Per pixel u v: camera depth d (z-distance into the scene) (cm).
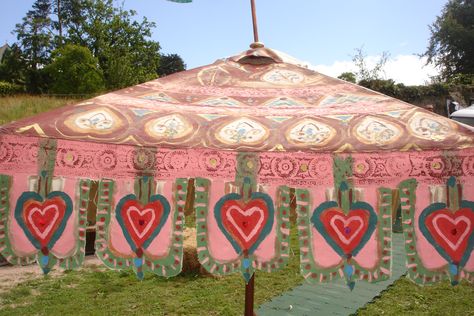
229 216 140
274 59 217
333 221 139
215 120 160
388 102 177
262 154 145
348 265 135
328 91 189
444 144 146
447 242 137
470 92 1723
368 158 144
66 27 3975
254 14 227
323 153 145
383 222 139
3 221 128
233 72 204
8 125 138
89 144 139
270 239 138
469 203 140
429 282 135
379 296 475
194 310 456
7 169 131
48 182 133
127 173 140
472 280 135
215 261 135
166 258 135
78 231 133
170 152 144
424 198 141
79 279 545
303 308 439
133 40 3853
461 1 3222
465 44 3095
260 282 521
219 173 143
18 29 3922
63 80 2948
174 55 5450
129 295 497
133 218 137
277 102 177
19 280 537
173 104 170
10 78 3662
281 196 141
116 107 160
